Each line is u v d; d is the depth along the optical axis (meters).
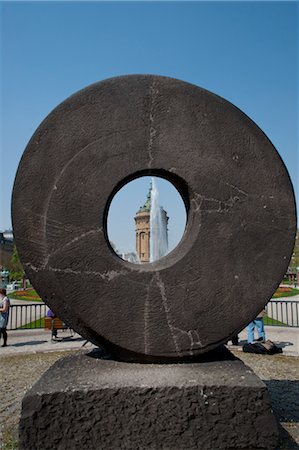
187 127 4.43
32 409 3.64
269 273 4.44
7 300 10.39
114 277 4.19
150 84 4.44
